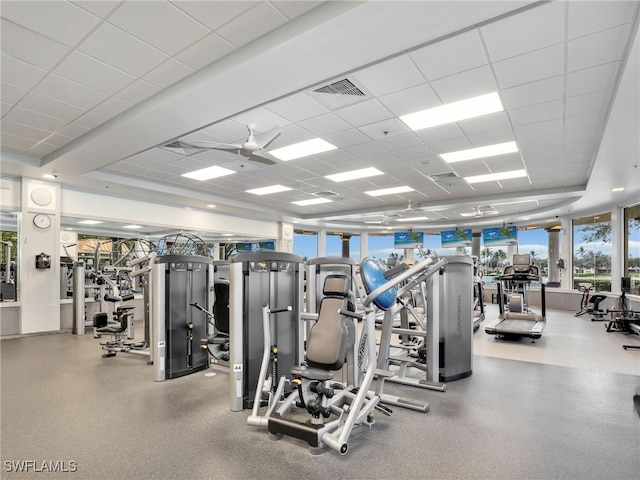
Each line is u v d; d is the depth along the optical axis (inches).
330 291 119.0
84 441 110.9
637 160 240.7
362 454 104.1
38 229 287.9
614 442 111.6
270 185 354.6
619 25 121.3
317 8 118.4
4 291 284.2
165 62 147.9
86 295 336.8
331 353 110.3
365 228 629.3
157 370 170.7
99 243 312.7
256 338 142.8
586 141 231.5
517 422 126.3
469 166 289.4
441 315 172.4
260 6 117.3
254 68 141.4
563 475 93.7
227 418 128.5
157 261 174.9
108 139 210.5
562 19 118.6
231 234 484.7
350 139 232.2
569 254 487.8
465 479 91.9
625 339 278.1
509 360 213.8
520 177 321.1
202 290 193.9
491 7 109.3
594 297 386.9
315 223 585.3
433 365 167.5
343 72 146.1
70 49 138.6
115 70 153.1
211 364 199.3
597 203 394.6
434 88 166.9
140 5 116.0
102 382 169.0
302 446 108.5
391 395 147.9
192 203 396.2
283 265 153.3
